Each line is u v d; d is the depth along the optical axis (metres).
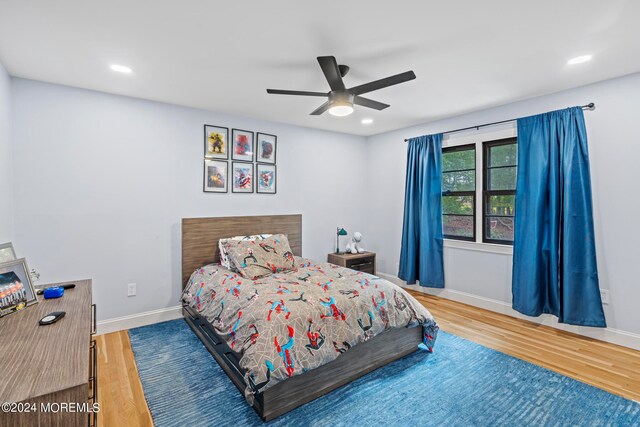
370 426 1.80
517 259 3.28
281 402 1.89
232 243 3.16
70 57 2.26
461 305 3.87
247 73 2.56
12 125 2.57
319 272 3.06
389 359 2.48
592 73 2.60
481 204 3.74
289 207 4.30
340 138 4.84
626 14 1.75
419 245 4.30
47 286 2.13
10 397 0.91
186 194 3.46
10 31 1.90
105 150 3.00
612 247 2.78
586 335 2.94
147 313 3.26
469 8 1.70
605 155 2.79
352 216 5.02
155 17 1.77
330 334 2.08
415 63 2.39
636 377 2.27
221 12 1.73
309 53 2.22
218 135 3.66
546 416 1.88
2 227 2.32
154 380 2.25
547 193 3.08
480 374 2.33
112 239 3.06
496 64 2.42
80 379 1.01
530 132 3.17
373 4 1.66
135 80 2.69
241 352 1.96
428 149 4.12
